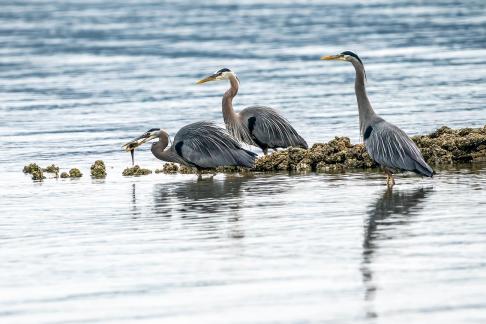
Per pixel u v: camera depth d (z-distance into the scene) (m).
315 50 49.22
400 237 15.27
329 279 13.30
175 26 64.38
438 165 21.53
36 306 12.61
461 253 14.25
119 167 23.16
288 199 18.50
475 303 12.18
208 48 51.94
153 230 16.42
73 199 19.36
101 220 17.33
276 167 21.94
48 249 15.38
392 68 40.97
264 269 13.86
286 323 11.74
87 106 34.00
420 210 17.05
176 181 21.06
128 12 76.56
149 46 53.75
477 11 68.25
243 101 33.88
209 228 16.39
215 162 21.08
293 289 12.95
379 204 17.69
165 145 21.91
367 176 20.59
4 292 13.21
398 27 58.81
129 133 28.27
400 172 20.72
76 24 67.50
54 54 51.19
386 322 11.68
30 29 64.62
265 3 81.88
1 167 23.41
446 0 79.50
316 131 26.91
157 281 13.48
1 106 34.31
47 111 32.94
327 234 15.65
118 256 14.82
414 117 28.45
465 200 17.70
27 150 25.72
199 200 18.77
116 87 38.94
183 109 32.94
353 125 27.83
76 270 14.15
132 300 12.73
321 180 20.36
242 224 16.58
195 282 13.38
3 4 87.31
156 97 35.97
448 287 12.79
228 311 12.21
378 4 77.31
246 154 21.19
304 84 37.75
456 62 42.06
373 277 13.31
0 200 19.42
